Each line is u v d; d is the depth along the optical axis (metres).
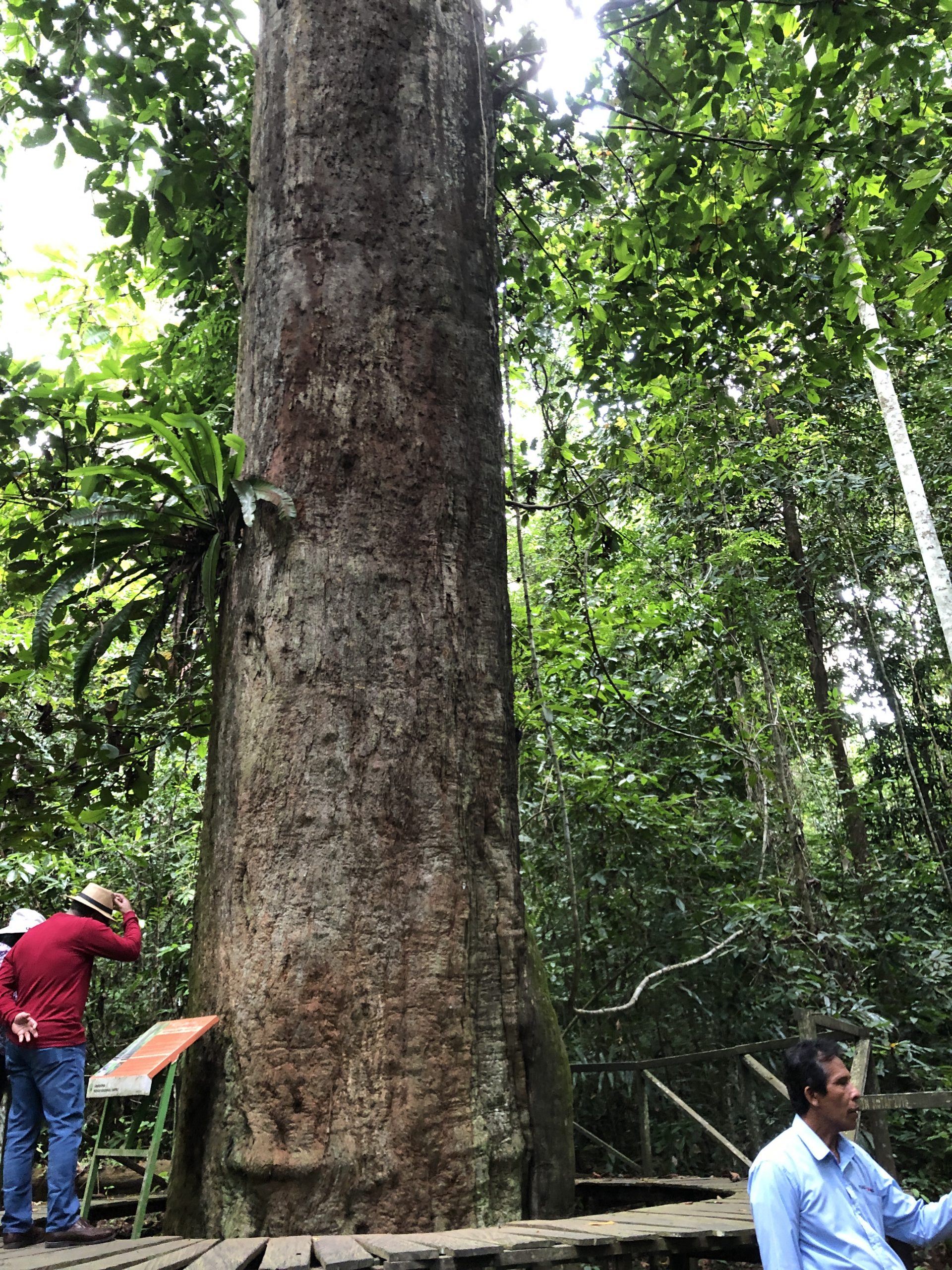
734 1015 6.55
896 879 8.09
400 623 3.54
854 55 5.24
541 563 8.66
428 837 3.32
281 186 4.11
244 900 3.22
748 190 6.14
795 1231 2.04
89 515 3.84
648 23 5.69
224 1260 2.28
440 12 4.50
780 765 7.54
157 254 6.12
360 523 3.62
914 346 9.36
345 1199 2.82
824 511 9.78
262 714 3.42
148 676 5.18
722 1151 6.29
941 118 5.59
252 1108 2.94
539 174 6.36
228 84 5.93
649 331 6.71
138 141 5.48
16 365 5.17
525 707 6.51
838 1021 3.92
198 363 6.57
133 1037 7.25
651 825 6.45
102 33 5.49
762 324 6.67
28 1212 3.22
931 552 7.95
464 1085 3.07
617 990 6.70
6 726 5.12
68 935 3.50
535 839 6.71
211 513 3.93
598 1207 4.36
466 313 4.11
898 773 10.38
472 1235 2.57
